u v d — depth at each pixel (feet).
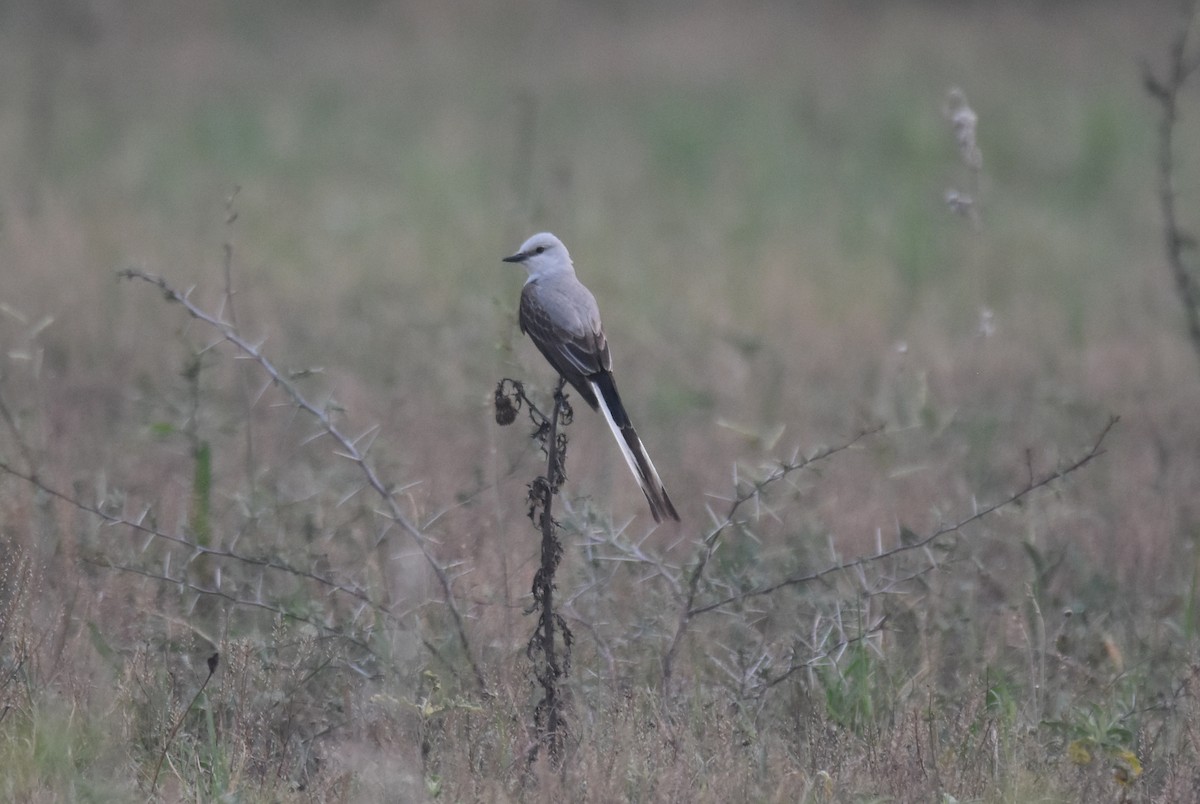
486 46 140.26
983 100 115.34
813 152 101.60
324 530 32.42
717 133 106.83
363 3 152.15
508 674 26.96
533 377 34.42
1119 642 31.42
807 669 28.37
